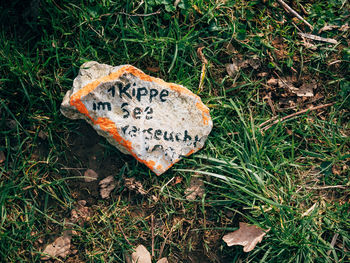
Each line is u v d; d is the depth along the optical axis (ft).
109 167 2.38
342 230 2.43
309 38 2.53
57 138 2.37
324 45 2.54
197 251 2.40
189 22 2.44
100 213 2.36
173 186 2.40
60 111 2.34
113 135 2.26
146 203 2.39
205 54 2.45
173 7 2.39
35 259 2.29
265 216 2.33
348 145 2.53
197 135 2.35
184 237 2.39
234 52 2.48
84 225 2.35
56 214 2.34
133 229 2.37
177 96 2.31
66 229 2.32
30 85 2.33
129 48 2.40
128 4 2.37
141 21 2.40
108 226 2.35
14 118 2.31
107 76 2.23
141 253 2.34
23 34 2.36
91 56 2.38
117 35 2.39
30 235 2.30
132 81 2.25
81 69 2.25
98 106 2.23
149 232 2.38
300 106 2.52
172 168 2.39
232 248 2.41
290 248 2.37
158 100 2.30
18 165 2.32
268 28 2.51
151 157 2.32
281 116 2.51
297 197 2.43
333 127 2.51
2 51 2.31
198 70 2.44
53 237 2.32
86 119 2.27
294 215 2.40
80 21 2.35
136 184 2.37
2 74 2.31
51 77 2.35
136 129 2.28
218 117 2.43
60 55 2.36
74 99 2.20
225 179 2.37
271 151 2.44
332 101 2.54
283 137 2.44
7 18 2.36
